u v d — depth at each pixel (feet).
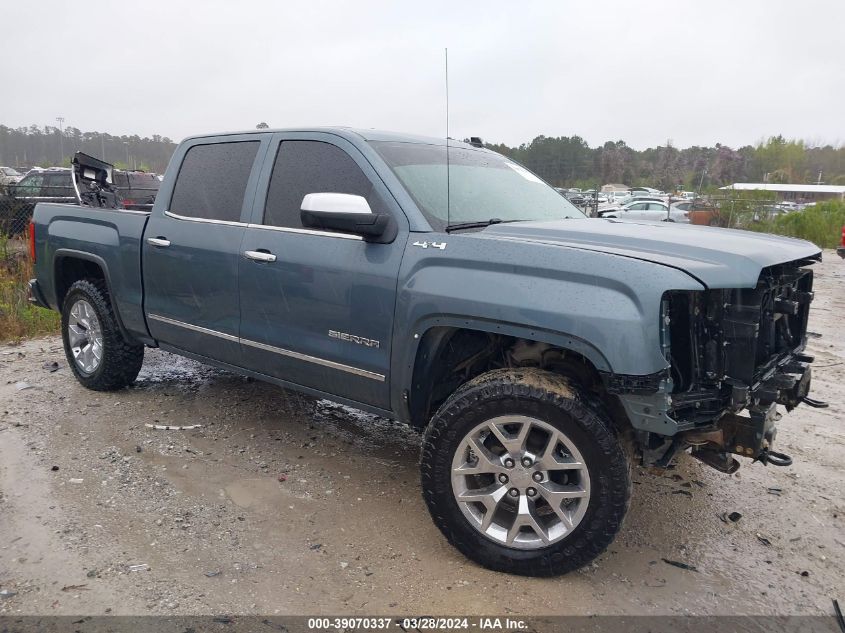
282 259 11.78
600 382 9.71
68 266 17.56
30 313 24.58
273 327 12.17
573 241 9.77
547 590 9.30
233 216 12.95
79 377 17.02
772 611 9.07
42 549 9.80
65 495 11.46
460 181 12.12
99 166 19.79
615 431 8.95
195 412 15.70
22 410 15.43
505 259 9.31
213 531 10.55
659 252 9.17
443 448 9.64
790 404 11.14
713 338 8.93
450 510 9.73
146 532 10.42
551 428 9.04
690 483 12.89
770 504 12.15
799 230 70.90
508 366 10.43
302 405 16.44
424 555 10.11
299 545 10.26
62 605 8.60
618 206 83.97
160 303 14.46
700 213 74.08
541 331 8.93
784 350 10.72
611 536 8.96
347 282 10.87
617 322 8.33
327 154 11.88
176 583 9.15
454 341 10.77
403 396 10.53
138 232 14.74
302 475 12.67
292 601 8.91
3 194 37.63
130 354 16.30
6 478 12.00
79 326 17.04
